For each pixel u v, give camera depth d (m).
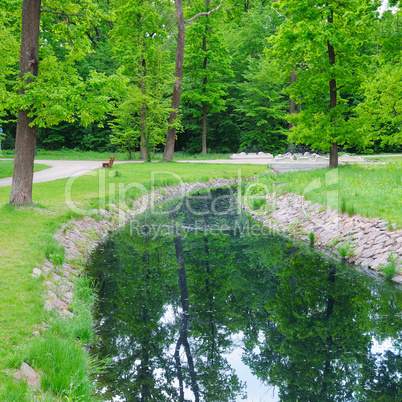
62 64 13.26
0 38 16.36
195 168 27.98
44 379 4.24
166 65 32.97
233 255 11.27
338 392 5.13
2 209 11.62
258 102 42.12
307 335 6.78
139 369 5.67
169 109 29.58
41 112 10.97
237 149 49.44
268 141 44.50
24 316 5.59
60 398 4.08
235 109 43.88
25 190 12.08
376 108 17.36
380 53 17.92
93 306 7.52
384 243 9.63
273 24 43.91
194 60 38.50
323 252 11.08
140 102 29.84
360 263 9.75
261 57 43.12
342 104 20.53
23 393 3.83
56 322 5.65
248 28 46.19
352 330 6.90
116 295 8.17
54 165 27.67
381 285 8.50
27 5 11.33
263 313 7.73
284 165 31.19
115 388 5.10
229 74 39.94
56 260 8.35
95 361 5.61
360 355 6.07
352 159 33.19
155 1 32.41
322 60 19.20
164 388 5.22
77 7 12.75
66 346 5.01
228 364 5.90
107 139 48.38
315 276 9.30
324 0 18.27
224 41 41.72
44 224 10.30
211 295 8.58
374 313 7.35
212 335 6.78
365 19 15.66
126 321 7.04
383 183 14.30
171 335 6.75
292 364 5.87
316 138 20.16
